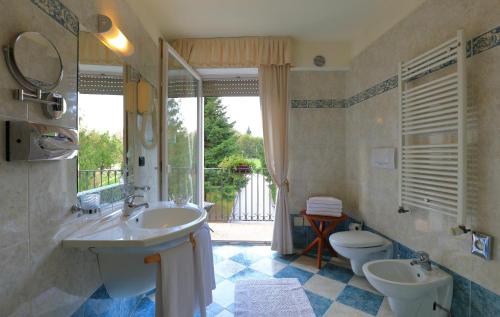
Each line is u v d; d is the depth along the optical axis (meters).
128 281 1.40
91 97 1.33
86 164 1.29
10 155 0.82
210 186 4.24
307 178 3.00
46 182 1.01
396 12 2.09
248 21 2.44
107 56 1.49
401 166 1.91
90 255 1.30
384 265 1.77
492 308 1.33
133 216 1.47
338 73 2.99
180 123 2.67
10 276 0.84
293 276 2.38
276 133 2.84
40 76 0.94
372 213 2.46
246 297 2.04
